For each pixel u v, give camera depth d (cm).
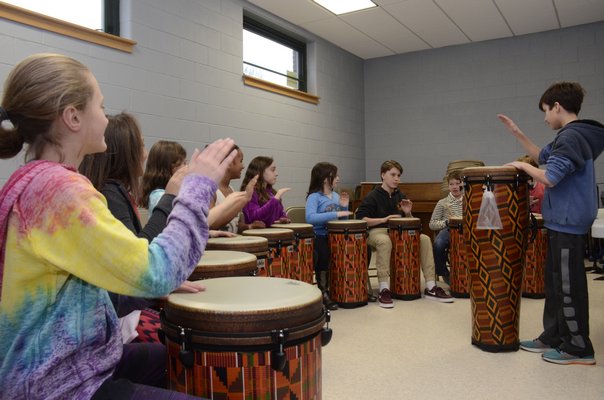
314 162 584
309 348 101
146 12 368
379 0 487
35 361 73
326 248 366
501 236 241
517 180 238
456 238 384
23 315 74
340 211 370
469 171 248
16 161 286
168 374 105
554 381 210
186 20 404
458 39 618
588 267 491
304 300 101
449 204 425
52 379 74
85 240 72
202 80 420
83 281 77
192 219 83
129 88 356
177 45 395
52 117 77
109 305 83
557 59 587
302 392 100
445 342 266
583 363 229
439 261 426
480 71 630
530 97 604
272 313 95
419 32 588
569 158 218
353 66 674
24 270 73
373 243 376
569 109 234
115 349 84
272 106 511
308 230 316
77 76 80
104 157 134
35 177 73
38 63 78
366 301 361
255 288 113
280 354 94
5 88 78
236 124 460
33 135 80
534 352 248
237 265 150
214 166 89
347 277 351
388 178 405
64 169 76
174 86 393
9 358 74
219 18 439
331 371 223
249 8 480
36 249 71
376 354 247
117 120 141
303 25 551
